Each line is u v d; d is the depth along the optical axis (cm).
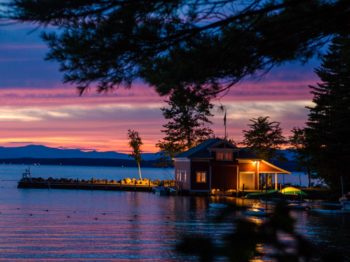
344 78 4675
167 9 559
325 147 4862
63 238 2983
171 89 646
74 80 595
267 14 596
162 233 3197
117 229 3388
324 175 5369
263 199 5316
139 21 572
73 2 520
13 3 511
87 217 4088
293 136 7081
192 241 189
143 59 599
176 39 594
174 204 5175
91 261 2317
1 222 3728
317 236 3039
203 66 611
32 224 3638
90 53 571
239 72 627
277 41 595
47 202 5466
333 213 4253
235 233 188
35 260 2334
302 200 5281
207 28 588
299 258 186
